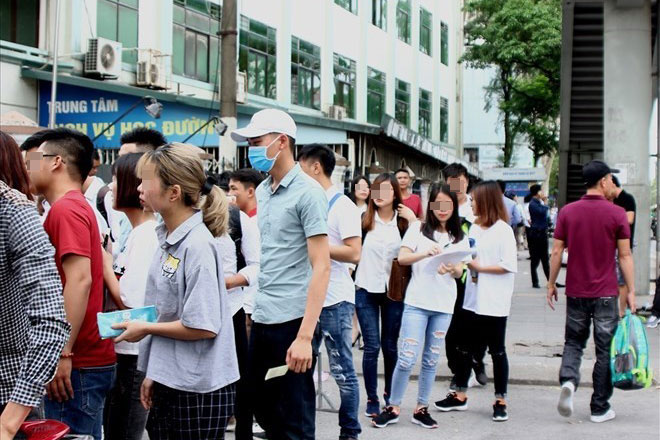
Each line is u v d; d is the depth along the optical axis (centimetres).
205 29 1978
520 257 2528
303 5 2528
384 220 650
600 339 639
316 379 798
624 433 614
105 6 1647
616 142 1296
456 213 628
